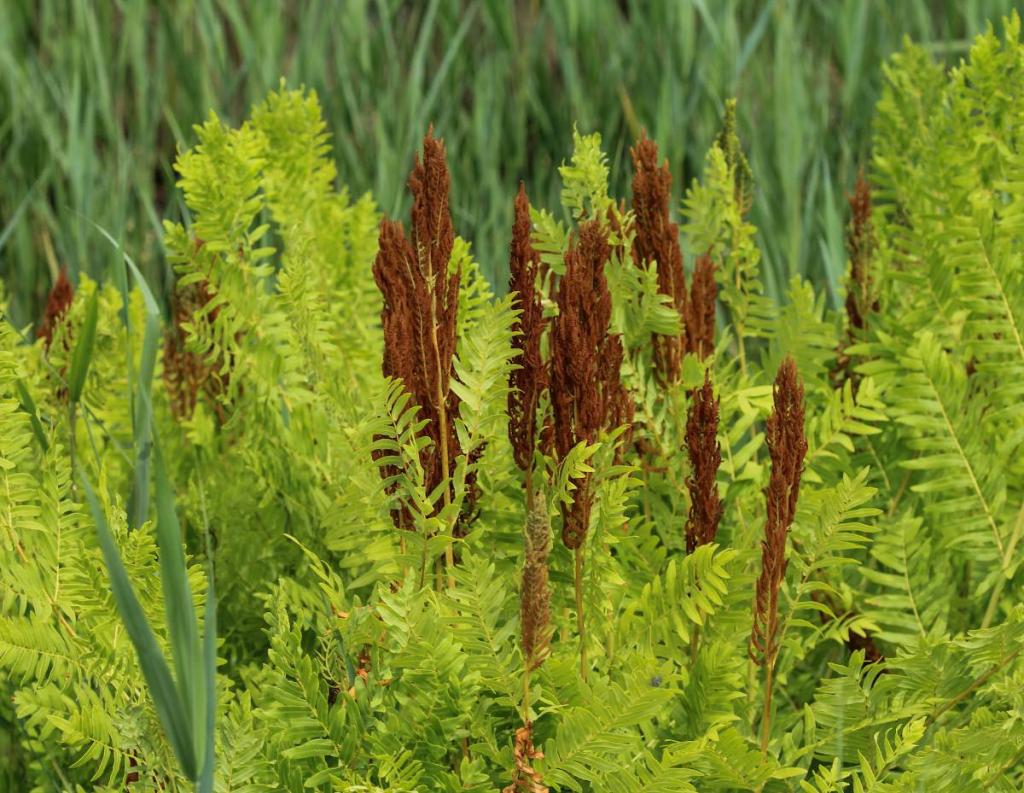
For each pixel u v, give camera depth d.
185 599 2.66
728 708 2.82
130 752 2.81
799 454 2.77
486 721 2.81
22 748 3.07
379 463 2.80
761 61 4.54
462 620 2.76
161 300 3.67
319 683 2.81
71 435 2.96
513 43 4.50
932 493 3.12
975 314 3.09
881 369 3.11
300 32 4.48
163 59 4.70
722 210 3.20
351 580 3.04
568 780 2.77
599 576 2.84
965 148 3.19
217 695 2.83
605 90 4.47
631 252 3.01
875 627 2.96
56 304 3.31
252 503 3.11
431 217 2.80
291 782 2.81
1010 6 4.54
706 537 2.84
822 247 3.46
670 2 4.31
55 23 4.95
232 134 3.10
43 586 2.86
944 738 2.83
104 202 4.33
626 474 2.82
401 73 4.75
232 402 3.26
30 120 4.65
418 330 2.82
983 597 3.10
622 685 2.82
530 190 4.42
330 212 3.30
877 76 4.55
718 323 3.62
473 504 2.88
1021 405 3.02
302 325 3.05
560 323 2.78
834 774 2.79
